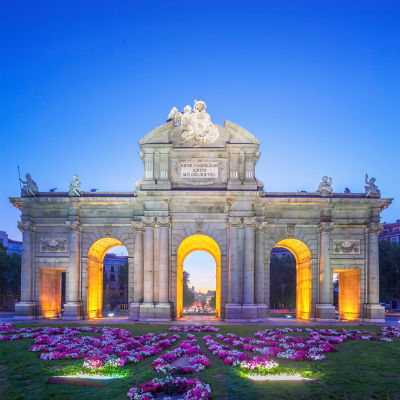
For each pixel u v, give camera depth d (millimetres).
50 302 48312
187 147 45156
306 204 45469
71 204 45469
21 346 25594
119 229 45938
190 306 163875
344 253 45812
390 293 78125
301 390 16578
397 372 19750
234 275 42844
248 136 44500
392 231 106375
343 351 25062
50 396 15977
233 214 43812
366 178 47094
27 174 46406
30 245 45750
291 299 96250
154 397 15852
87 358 21375
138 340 27422
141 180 45469
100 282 51125
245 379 18000
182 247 47562
